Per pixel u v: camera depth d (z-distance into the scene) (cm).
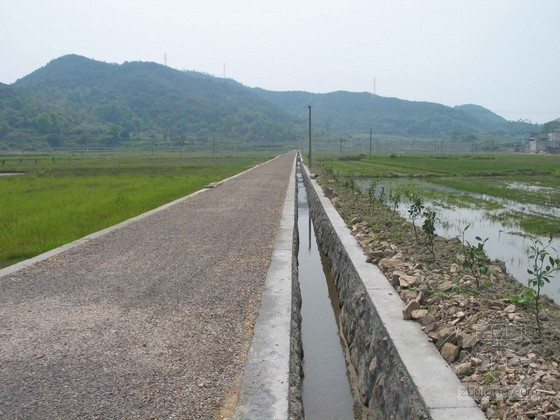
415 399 387
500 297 592
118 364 464
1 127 10938
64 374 446
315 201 1967
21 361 473
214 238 1068
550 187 2748
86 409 386
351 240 1034
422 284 646
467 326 488
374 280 707
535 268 537
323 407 551
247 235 1099
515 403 353
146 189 2211
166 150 11344
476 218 1683
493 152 10788
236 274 776
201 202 1722
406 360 442
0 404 394
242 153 10125
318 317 866
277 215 1406
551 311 548
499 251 1195
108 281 745
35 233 1176
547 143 10038
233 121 15862
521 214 1772
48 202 1739
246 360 470
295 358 505
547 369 393
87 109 15212
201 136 14612
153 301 648
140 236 1095
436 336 484
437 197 2291
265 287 704
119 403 394
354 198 1873
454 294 596
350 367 654
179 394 409
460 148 12456
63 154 9012
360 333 641
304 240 1595
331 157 7369
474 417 347
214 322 572
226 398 404
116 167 4472
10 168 4397
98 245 1002
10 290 703
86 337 530
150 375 442
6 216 1431
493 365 409
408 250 897
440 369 423
